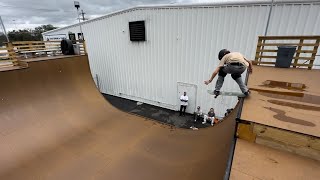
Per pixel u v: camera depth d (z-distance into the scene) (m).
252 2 8.80
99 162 7.02
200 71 11.48
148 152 7.55
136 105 15.19
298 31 8.45
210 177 4.78
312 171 2.66
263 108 3.98
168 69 12.85
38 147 7.49
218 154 5.32
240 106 4.14
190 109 12.89
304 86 5.32
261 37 7.49
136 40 13.46
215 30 10.17
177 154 7.19
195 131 8.70
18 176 6.15
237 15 9.38
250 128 3.33
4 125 7.66
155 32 12.38
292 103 4.23
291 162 2.86
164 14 11.52
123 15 13.59
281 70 7.04
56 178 6.22
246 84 5.61
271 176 2.62
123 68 15.80
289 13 8.35
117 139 8.56
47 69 10.45
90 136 8.77
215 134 6.88
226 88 10.80
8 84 8.59
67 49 13.41
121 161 7.07
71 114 9.97
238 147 3.27
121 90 17.00
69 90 11.41
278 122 3.30
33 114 8.80
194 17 10.55
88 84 12.87
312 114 3.63
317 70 6.94
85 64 13.03
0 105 8.11
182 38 11.41
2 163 6.46
